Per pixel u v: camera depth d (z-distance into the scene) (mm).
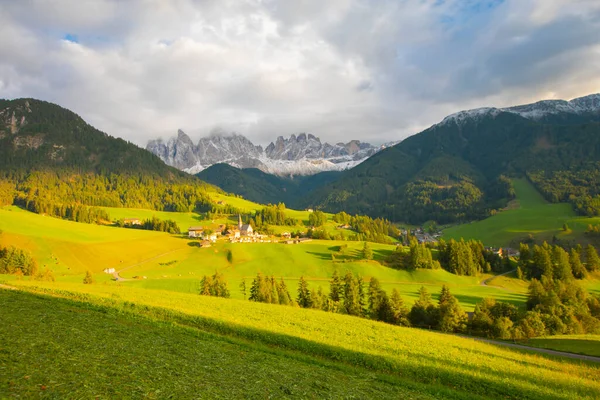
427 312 99562
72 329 30016
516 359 49125
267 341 39625
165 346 30172
